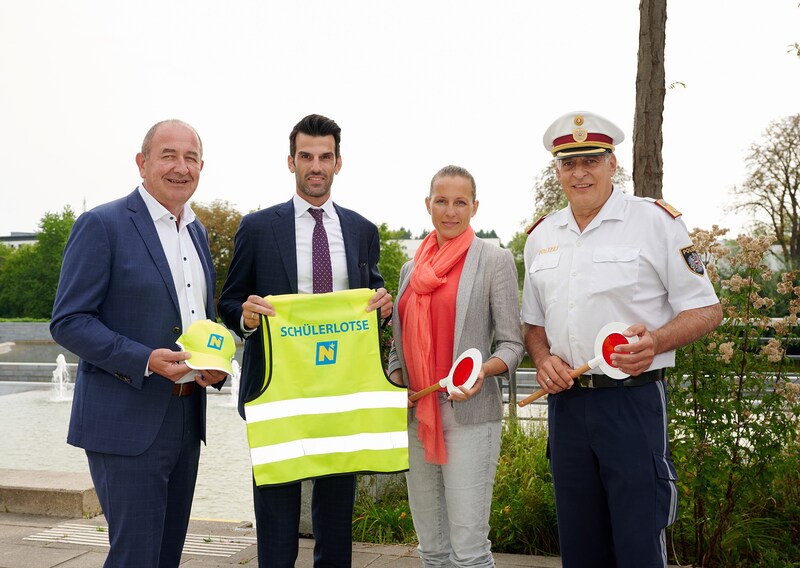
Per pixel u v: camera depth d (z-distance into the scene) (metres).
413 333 3.35
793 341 4.43
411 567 4.43
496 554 4.67
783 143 29.81
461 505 3.25
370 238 3.87
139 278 3.06
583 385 2.99
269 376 3.17
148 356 2.90
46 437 11.23
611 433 2.93
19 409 14.89
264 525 3.36
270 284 3.56
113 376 3.04
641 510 2.87
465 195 3.33
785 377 4.41
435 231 3.52
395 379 3.58
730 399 4.30
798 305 4.25
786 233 30.38
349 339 3.29
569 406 3.05
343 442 3.22
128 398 3.03
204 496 7.25
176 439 3.17
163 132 3.15
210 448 9.93
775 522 4.34
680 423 4.23
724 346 4.05
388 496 5.71
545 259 3.22
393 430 3.24
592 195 3.05
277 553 3.34
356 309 3.32
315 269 3.57
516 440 5.96
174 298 3.15
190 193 3.23
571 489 3.07
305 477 3.15
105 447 2.98
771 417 4.18
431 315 3.34
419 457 3.44
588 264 3.06
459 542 3.27
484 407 3.27
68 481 5.93
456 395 3.01
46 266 61.72
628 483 2.88
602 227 3.09
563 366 2.99
